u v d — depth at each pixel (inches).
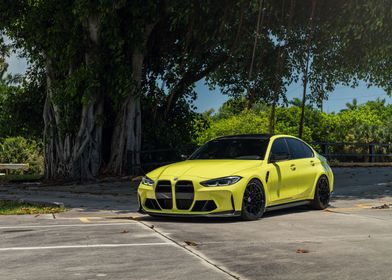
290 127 1573.6
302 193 411.2
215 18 796.6
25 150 1643.7
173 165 381.7
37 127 910.4
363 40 768.9
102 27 723.4
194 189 343.9
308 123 1631.4
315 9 821.2
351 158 1253.7
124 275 209.5
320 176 431.2
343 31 745.6
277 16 831.1
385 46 726.5
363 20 698.8
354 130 1606.8
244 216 356.2
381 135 1572.3
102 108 783.1
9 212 442.6
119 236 302.4
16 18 786.2
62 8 724.0
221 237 294.2
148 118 888.3
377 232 310.7
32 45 776.3
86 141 765.9
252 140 406.0
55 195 593.0
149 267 222.8
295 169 405.4
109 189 642.2
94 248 266.1
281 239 287.3
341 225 339.6
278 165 388.8
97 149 781.3
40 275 210.8
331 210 428.1
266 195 372.2
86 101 731.4
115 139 804.6
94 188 658.8
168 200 354.9
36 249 266.2
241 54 914.7
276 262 230.4
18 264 231.9
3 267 226.4
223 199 342.6
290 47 951.0
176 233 309.7
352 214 399.9
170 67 911.7
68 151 781.9
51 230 332.2
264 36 887.1
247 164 369.4
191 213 346.0
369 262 229.5
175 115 957.2
